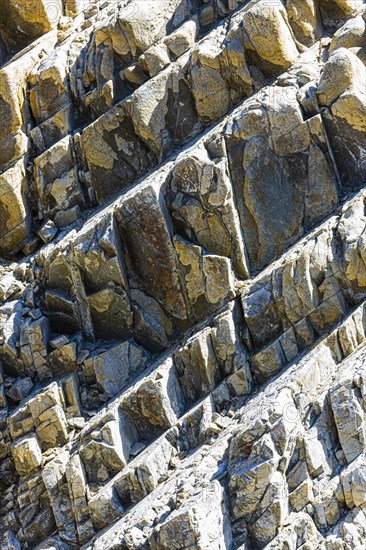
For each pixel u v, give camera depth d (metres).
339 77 29.55
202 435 27.88
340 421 26.00
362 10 32.28
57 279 30.97
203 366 28.73
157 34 32.75
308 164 29.92
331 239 28.78
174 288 30.06
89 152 32.25
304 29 31.97
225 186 29.50
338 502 25.41
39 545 28.00
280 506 25.28
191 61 31.59
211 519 25.22
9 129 32.94
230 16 32.88
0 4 34.66
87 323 30.73
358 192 29.75
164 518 25.81
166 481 27.20
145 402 28.55
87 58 33.19
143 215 29.81
